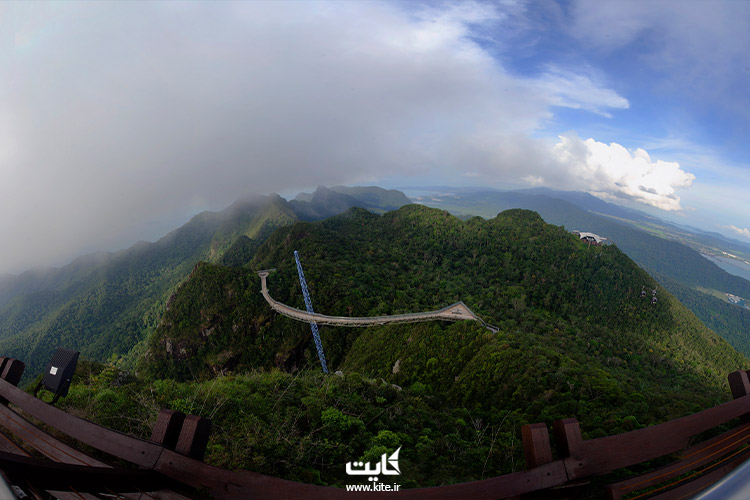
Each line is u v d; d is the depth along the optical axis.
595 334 90.75
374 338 85.38
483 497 1.92
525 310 99.56
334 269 119.06
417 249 151.25
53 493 2.19
